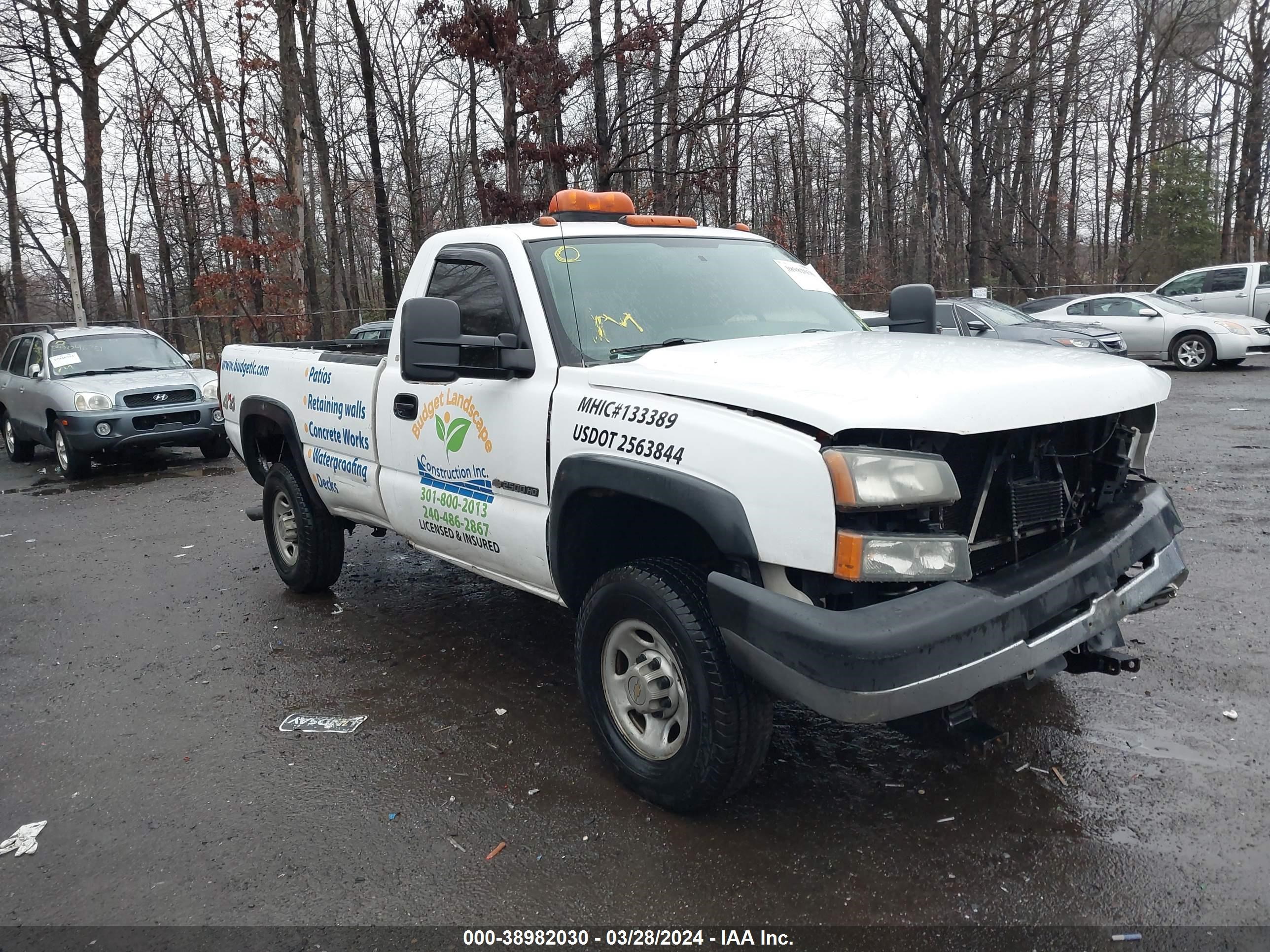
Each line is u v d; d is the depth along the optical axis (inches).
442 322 138.7
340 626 214.5
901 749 144.5
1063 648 110.2
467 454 158.9
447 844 124.7
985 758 139.6
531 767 144.8
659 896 111.7
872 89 1246.3
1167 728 145.9
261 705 173.8
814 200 1691.7
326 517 225.0
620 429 126.4
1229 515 268.8
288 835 129.0
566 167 666.8
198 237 1263.5
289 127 804.6
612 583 129.5
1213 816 122.0
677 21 769.6
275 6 794.2
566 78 653.3
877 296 1262.3
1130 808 125.0
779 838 122.4
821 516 102.7
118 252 1477.6
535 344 145.2
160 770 150.2
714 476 113.3
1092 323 702.5
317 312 863.1
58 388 459.2
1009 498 115.2
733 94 948.6
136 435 452.1
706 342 146.6
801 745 147.2
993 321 585.3
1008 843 118.7
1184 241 1309.1
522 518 147.9
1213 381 602.9
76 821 135.7
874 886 111.5
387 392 180.5
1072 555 115.8
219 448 505.4
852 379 112.7
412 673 185.2
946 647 100.6
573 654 191.8
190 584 258.4
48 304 1512.1
